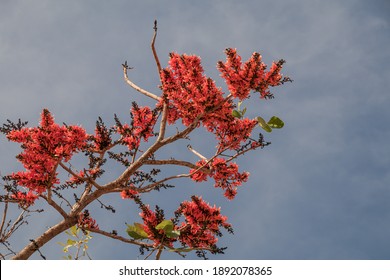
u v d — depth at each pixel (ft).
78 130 22.04
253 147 24.62
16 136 21.97
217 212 23.44
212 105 23.63
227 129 25.07
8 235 22.38
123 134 25.81
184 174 25.07
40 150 21.50
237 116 22.57
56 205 22.47
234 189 26.71
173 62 24.75
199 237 23.16
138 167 24.53
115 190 24.23
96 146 26.08
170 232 19.29
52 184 21.97
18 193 23.11
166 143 24.89
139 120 25.68
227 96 23.81
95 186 23.71
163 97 25.53
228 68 23.47
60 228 22.58
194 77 23.62
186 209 23.41
